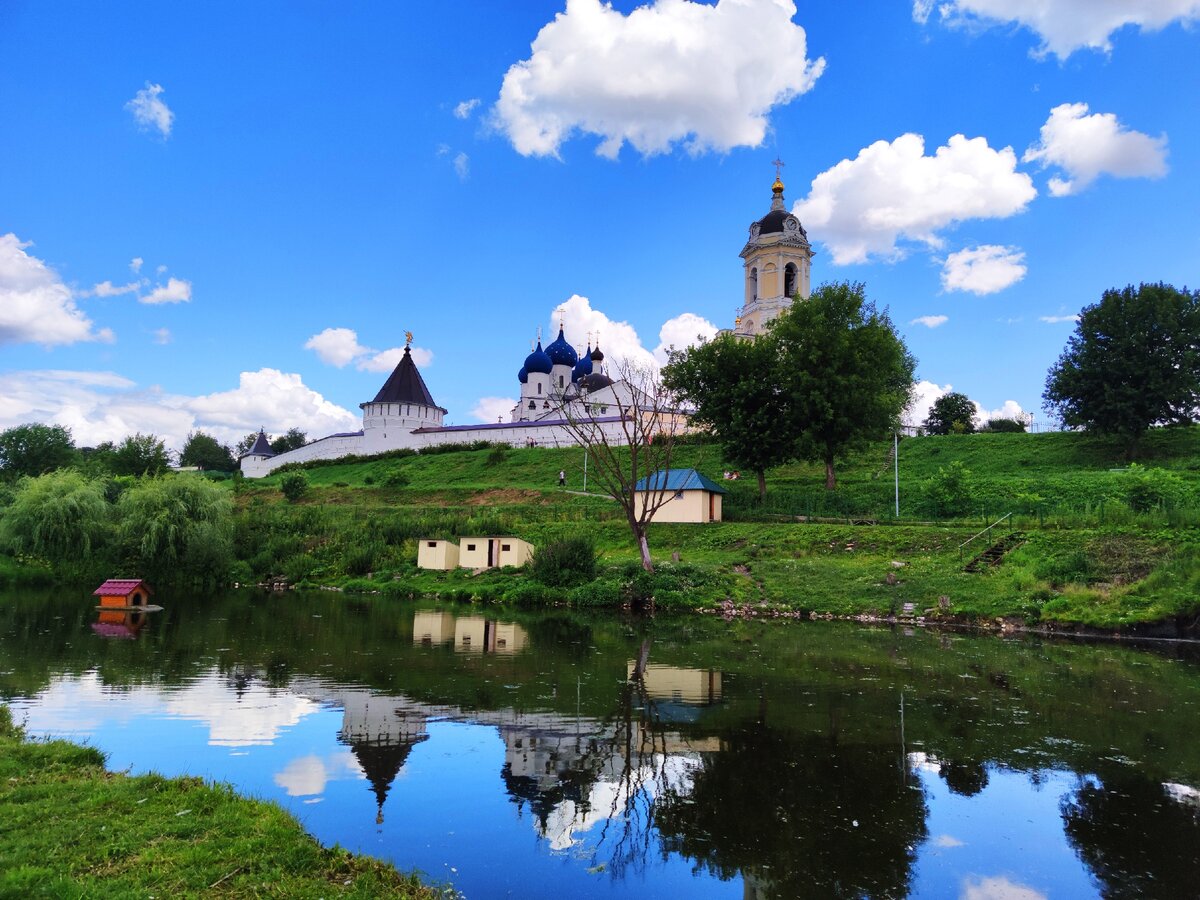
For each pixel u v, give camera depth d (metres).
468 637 20.84
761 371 43.75
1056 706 13.36
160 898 5.48
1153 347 47.84
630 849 7.50
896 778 9.62
